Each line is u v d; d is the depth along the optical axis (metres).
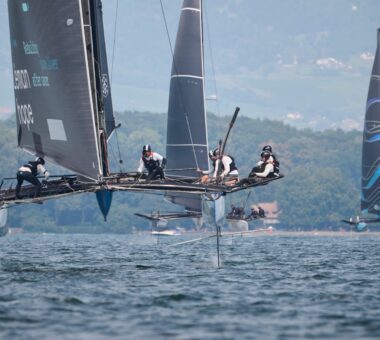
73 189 121.44
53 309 88.62
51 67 122.44
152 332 77.56
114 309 88.94
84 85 121.06
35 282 110.94
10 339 74.44
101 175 120.56
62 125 122.00
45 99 123.12
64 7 121.00
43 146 123.44
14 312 86.81
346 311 88.88
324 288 107.50
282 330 78.69
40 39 123.06
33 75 124.00
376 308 91.06
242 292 102.25
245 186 124.88
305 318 84.75
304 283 112.88
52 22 121.88
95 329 78.81
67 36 121.19
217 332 77.69
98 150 122.25
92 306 90.62
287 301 95.31
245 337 75.50
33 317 84.31
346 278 120.38
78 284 108.81
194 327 79.88
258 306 91.62
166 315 85.81
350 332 77.88
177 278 117.06
